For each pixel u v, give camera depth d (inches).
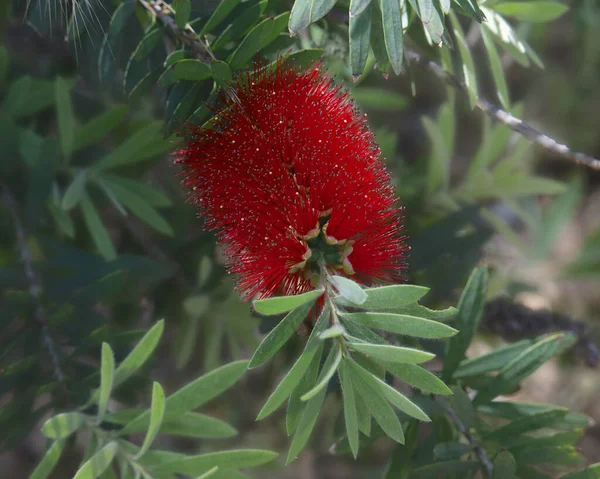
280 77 29.1
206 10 30.3
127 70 30.2
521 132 29.8
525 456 29.7
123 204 33.8
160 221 33.5
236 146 28.7
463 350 30.6
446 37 28.8
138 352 29.4
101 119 33.2
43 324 31.4
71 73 35.9
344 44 32.2
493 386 30.3
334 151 28.3
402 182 36.9
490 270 37.0
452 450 29.6
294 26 28.1
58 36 35.1
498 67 30.4
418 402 30.0
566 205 48.8
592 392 52.3
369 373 27.3
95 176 33.3
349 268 28.0
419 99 60.1
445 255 34.1
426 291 26.8
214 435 29.3
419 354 26.7
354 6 28.0
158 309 34.9
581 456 29.7
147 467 28.9
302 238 28.0
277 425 44.3
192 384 29.0
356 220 28.0
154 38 29.6
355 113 29.3
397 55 28.0
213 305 35.5
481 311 30.6
